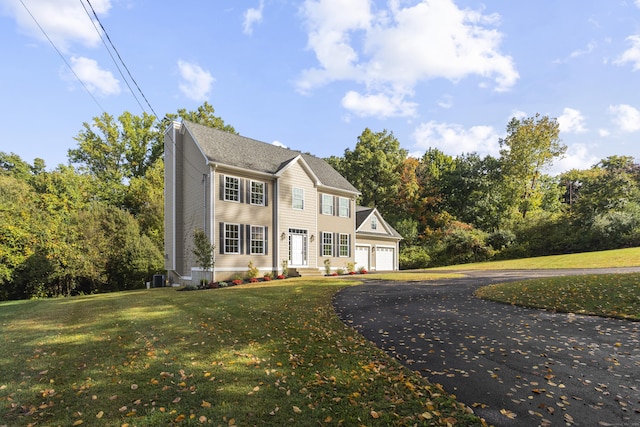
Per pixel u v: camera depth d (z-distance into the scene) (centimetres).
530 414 394
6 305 1392
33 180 3198
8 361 596
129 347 657
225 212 1947
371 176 4575
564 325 764
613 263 1956
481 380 492
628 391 447
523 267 2233
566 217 3444
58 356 615
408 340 695
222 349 630
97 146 3928
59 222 2462
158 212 3139
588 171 5044
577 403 418
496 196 4159
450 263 3534
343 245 2631
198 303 1137
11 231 2175
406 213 4494
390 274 2123
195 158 2034
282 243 2202
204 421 374
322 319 884
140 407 413
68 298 1573
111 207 2759
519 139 4125
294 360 568
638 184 3778
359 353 611
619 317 801
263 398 430
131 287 2644
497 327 764
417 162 4938
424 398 430
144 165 4100
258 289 1468
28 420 388
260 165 2162
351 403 415
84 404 424
